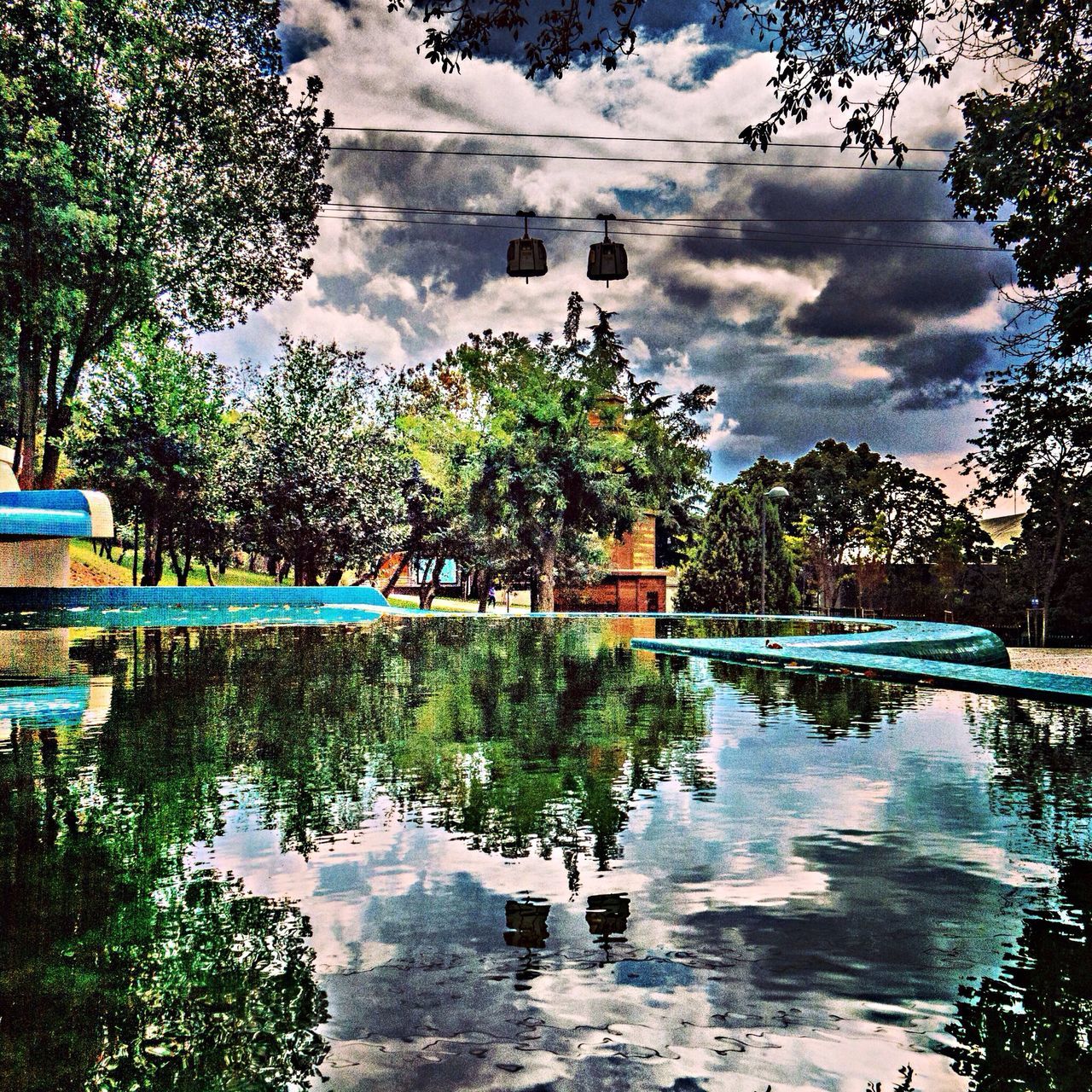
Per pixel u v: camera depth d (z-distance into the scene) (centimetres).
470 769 420
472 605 5047
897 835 312
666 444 3578
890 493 5853
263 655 983
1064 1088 150
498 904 241
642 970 199
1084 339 1090
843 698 702
